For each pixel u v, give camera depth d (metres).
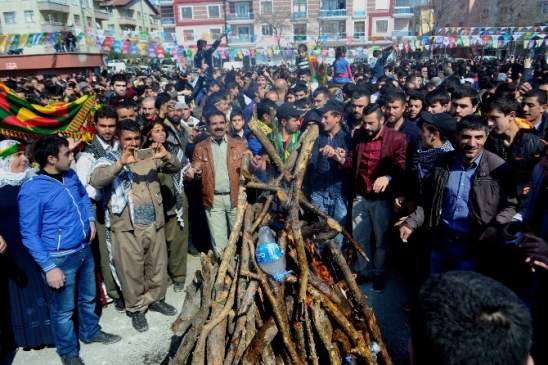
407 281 4.37
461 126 2.83
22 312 3.46
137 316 3.84
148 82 14.17
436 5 36.34
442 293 1.09
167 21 55.00
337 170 4.32
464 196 2.95
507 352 0.99
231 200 4.29
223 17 51.53
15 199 3.35
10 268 3.38
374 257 4.23
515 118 3.80
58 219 3.13
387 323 3.73
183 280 4.49
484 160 2.88
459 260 3.05
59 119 3.98
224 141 4.29
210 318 2.36
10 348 3.56
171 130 4.41
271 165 3.63
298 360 2.25
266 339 2.26
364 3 48.59
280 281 2.43
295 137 4.63
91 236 3.56
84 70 26.22
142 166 3.73
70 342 3.34
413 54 31.81
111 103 5.83
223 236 4.43
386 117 4.46
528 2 35.22
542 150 3.35
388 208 3.98
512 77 9.85
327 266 2.84
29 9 39.75
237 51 23.55
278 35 47.91
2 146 3.32
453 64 17.94
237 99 7.80
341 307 2.52
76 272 3.31
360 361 2.45
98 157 3.88
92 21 47.34
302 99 6.28
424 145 3.51
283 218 2.89
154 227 3.77
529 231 2.62
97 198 3.89
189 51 20.83
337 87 8.43
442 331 1.04
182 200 4.40
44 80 13.13
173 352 3.27
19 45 17.41
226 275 2.58
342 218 4.36
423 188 3.26
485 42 21.48
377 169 3.93
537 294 2.41
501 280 2.83
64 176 3.30
